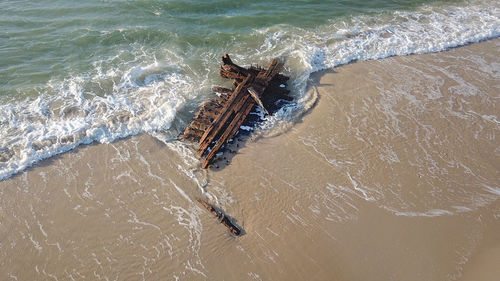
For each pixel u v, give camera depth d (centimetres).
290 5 2314
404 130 1512
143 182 1288
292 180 1312
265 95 1617
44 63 1741
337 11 2278
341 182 1311
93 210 1198
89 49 1848
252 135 1473
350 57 1892
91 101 1562
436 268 1089
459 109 1627
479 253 1129
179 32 1998
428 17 2273
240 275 1059
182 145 1430
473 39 2089
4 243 1105
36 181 1273
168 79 1705
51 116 1484
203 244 1125
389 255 1114
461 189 1309
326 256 1107
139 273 1052
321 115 1564
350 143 1451
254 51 1911
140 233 1144
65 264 1066
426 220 1208
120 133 1446
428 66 1878
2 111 1483
